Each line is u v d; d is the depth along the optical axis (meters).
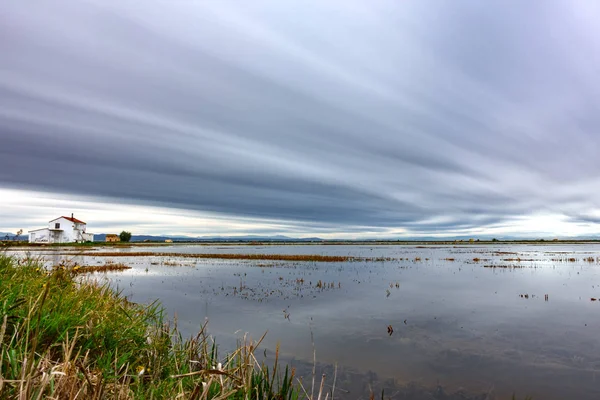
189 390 4.16
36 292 5.20
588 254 49.41
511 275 23.03
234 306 13.06
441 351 8.04
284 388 4.75
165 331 6.53
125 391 3.41
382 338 9.07
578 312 12.02
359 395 5.79
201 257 44.69
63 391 2.86
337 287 18.00
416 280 20.91
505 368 7.00
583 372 6.77
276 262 36.38
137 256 45.91
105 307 5.76
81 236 102.75
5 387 2.70
